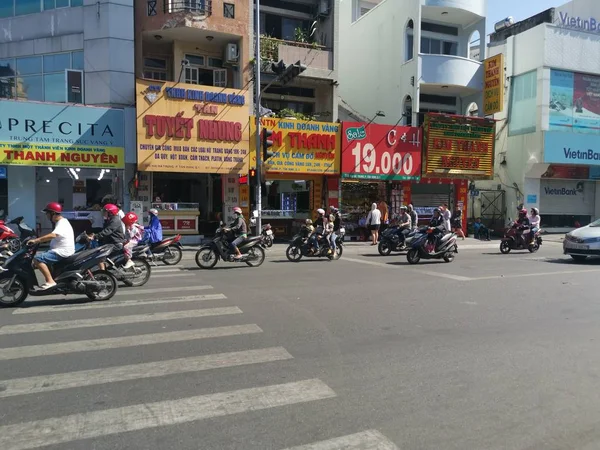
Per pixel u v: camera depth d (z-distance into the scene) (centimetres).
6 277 734
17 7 1725
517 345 559
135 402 396
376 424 363
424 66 2203
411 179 2100
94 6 1670
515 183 2475
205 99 1728
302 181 2122
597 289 908
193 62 1928
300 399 405
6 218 1641
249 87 1864
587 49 2402
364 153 2002
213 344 552
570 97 2373
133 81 1702
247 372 466
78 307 731
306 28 2194
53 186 1717
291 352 526
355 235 2075
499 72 2216
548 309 741
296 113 2023
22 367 475
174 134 1684
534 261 1377
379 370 475
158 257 1261
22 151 1538
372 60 2572
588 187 2598
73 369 470
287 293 852
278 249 1702
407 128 2084
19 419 366
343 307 742
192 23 1753
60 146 1584
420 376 460
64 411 380
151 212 1266
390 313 706
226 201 1864
